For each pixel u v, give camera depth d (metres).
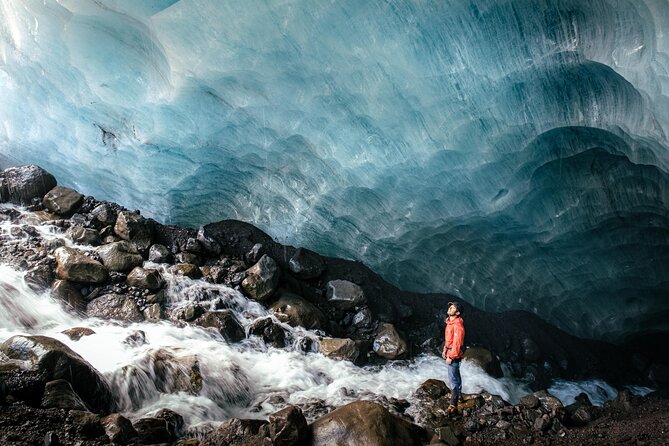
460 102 8.52
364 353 8.11
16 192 8.41
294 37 8.24
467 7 7.84
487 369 8.77
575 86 8.09
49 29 8.45
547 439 5.93
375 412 5.06
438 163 8.98
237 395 6.20
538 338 10.24
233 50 8.42
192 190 9.49
